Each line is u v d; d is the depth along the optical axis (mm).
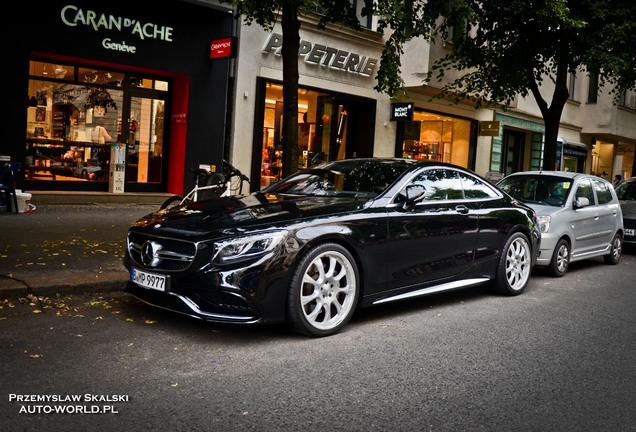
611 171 30047
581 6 12492
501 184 10086
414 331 5402
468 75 15312
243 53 14430
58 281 5898
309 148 16391
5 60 11336
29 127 12344
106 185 13664
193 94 13945
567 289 7977
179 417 3375
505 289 7086
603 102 26531
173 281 4750
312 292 4969
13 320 5031
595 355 4969
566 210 9133
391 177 6051
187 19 13609
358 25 8945
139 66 13016
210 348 4605
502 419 3570
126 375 3973
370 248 5332
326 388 3916
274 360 4410
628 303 7234
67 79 12773
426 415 3572
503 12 12758
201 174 10141
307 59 15523
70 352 4355
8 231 8680
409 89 18031
